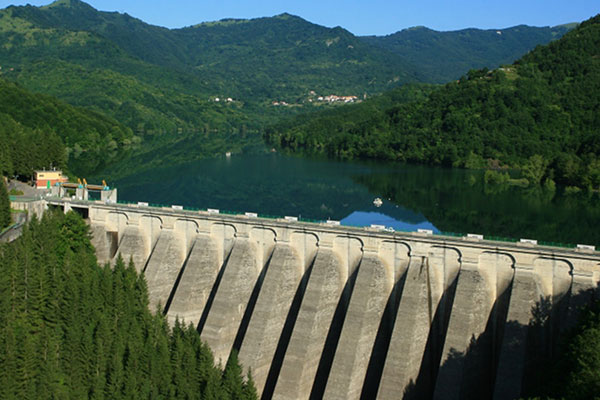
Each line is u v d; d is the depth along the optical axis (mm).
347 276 93688
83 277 100562
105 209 120875
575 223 195125
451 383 79375
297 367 88500
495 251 82125
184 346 86812
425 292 86000
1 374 80375
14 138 186500
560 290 78750
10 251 97688
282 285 95438
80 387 82688
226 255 106000
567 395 62500
